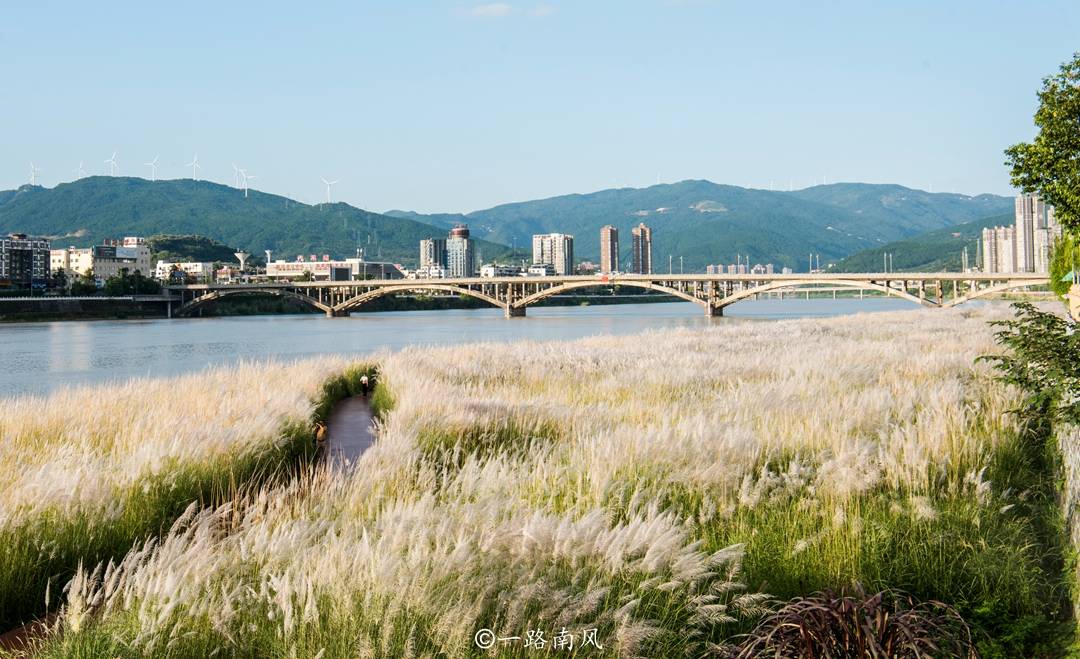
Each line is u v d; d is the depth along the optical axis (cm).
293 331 12344
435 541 716
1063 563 823
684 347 3681
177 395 2103
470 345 4100
